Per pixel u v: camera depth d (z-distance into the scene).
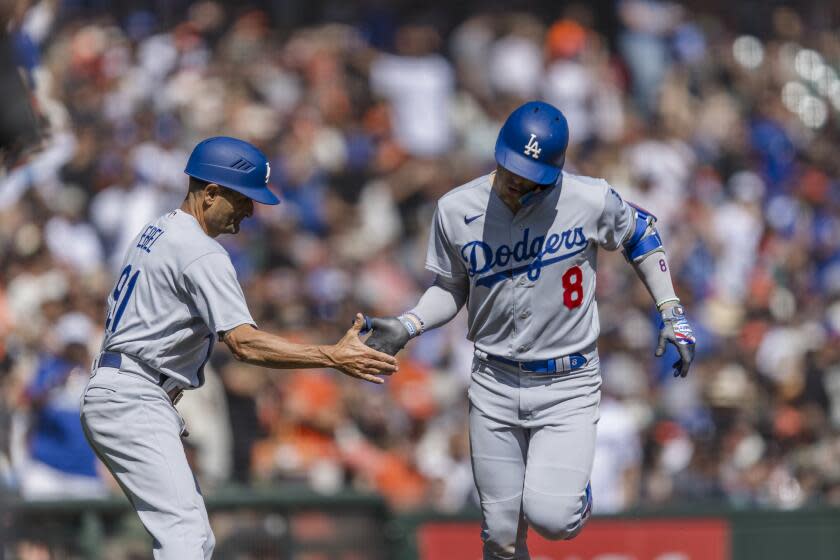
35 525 25.42
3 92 15.62
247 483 30.08
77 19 39.38
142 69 39.69
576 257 17.39
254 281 36.09
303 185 39.38
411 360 35.16
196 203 17.66
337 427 32.12
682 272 40.59
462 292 18.20
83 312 31.84
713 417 35.38
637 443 33.22
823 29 47.88
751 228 42.84
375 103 42.59
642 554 29.45
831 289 42.62
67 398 28.77
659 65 45.97
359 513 27.94
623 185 42.34
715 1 47.56
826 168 46.19
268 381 31.83
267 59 42.00
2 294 32.12
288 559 27.34
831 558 30.38
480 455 18.12
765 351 38.41
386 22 44.03
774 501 31.61
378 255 38.94
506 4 45.31
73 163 36.38
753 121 46.06
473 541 28.38
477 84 43.91
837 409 37.75
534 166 16.72
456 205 17.48
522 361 17.67
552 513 17.41
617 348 36.09
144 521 17.05
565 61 44.72
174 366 17.39
